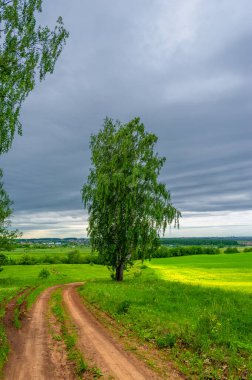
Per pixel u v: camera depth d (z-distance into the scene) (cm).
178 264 8938
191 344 1233
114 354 1210
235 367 1019
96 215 4647
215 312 1758
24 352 1280
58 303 2667
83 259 12156
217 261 9744
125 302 2136
